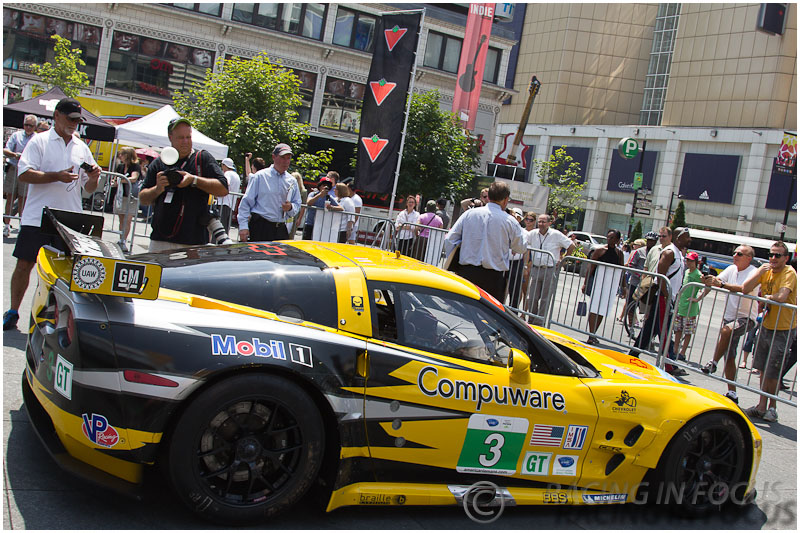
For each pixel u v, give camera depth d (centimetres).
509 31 3600
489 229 686
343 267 356
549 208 5247
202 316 309
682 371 855
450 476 353
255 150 1986
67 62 2534
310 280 344
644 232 6041
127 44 2892
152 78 2961
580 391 379
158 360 292
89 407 290
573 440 376
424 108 2469
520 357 355
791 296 675
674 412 397
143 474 306
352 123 3378
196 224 527
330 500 327
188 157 521
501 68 3603
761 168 5369
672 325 758
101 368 289
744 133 5466
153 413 290
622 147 5778
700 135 5725
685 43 6456
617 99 7119
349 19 3294
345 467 328
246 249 386
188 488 296
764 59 5809
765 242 3744
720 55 6131
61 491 316
